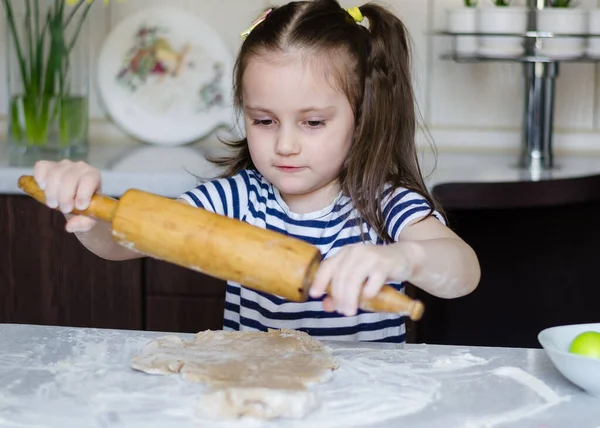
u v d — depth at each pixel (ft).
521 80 8.32
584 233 7.35
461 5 8.21
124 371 3.64
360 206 4.94
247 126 4.72
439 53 8.32
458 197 6.53
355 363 3.78
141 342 4.03
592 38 7.21
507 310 7.43
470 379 3.61
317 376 3.54
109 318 6.99
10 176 6.89
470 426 3.17
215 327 6.95
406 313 3.37
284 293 3.36
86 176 3.84
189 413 3.24
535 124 7.51
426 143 8.45
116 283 6.95
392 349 4.00
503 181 6.56
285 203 5.13
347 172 4.93
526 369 3.74
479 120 8.42
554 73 7.46
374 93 4.86
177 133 8.35
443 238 4.24
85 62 7.82
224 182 5.24
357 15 5.05
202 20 8.30
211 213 3.47
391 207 4.88
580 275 7.39
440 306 7.22
